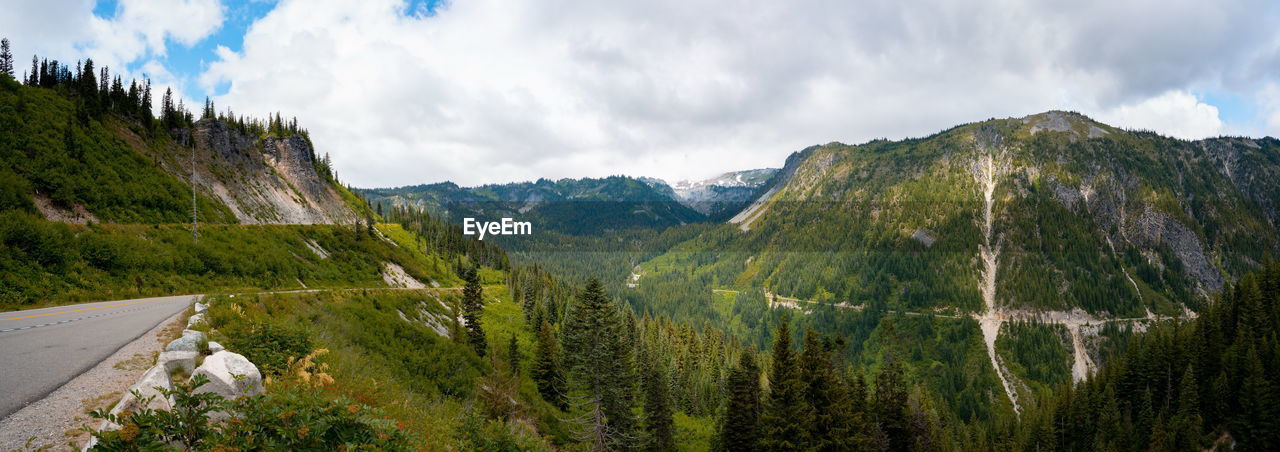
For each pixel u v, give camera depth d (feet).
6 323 61.62
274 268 177.06
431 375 90.12
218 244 169.07
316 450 25.34
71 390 34.27
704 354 358.02
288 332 53.47
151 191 232.32
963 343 593.83
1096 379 298.35
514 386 116.57
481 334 164.86
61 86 297.33
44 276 95.50
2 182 156.15
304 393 28.66
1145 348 282.77
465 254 609.83
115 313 74.79
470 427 58.39
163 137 330.95
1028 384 530.27
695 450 193.06
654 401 170.71
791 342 137.39
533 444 69.56
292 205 418.92
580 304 131.95
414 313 151.33
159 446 20.68
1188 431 230.89
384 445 28.84
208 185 314.76
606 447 124.88
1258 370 222.89
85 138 229.04
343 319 89.92
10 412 29.09
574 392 154.40
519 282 416.26
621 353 130.21
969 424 411.13
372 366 68.64
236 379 32.83
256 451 24.14
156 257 130.00
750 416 156.46
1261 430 214.07
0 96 211.82
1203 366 262.06
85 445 25.61
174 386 32.42
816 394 129.90
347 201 566.77
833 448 122.83
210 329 56.90
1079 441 263.90
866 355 614.75
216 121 388.98
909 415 177.88
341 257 255.91
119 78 332.60
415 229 598.75
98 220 185.98
